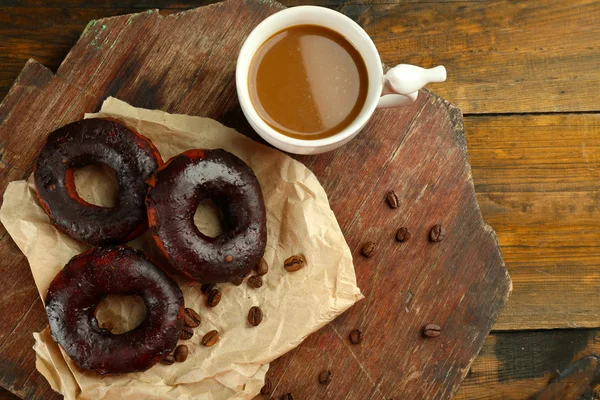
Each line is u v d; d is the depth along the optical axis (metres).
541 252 0.62
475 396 0.61
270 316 0.54
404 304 0.57
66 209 0.51
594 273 0.62
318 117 0.49
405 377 0.56
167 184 0.50
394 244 0.57
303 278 0.54
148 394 0.52
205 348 0.53
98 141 0.52
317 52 0.49
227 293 0.54
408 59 0.62
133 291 0.52
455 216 0.57
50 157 0.52
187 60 0.56
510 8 0.63
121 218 0.51
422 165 0.57
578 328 0.62
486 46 0.62
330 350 0.56
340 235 0.54
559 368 0.61
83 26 0.61
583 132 0.62
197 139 0.54
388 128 0.57
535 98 0.62
